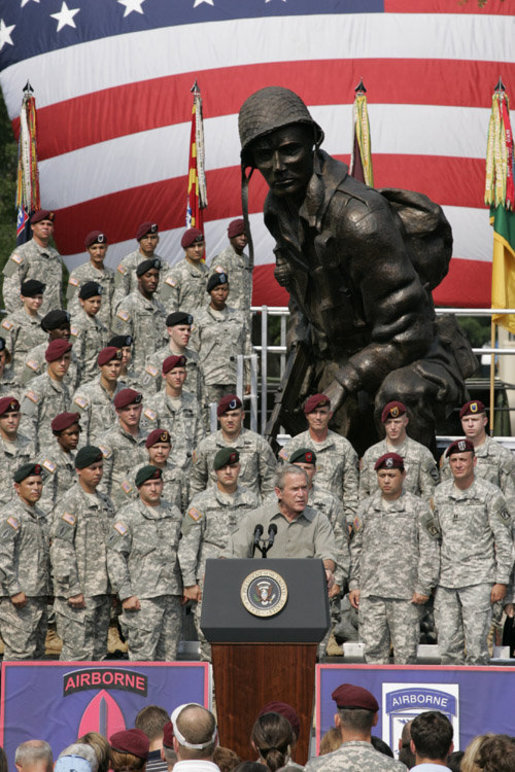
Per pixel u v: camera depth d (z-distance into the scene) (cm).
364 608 1459
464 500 1438
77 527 1474
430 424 1756
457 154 2883
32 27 3050
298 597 977
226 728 983
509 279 2342
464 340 1902
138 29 2977
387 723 1228
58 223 3042
